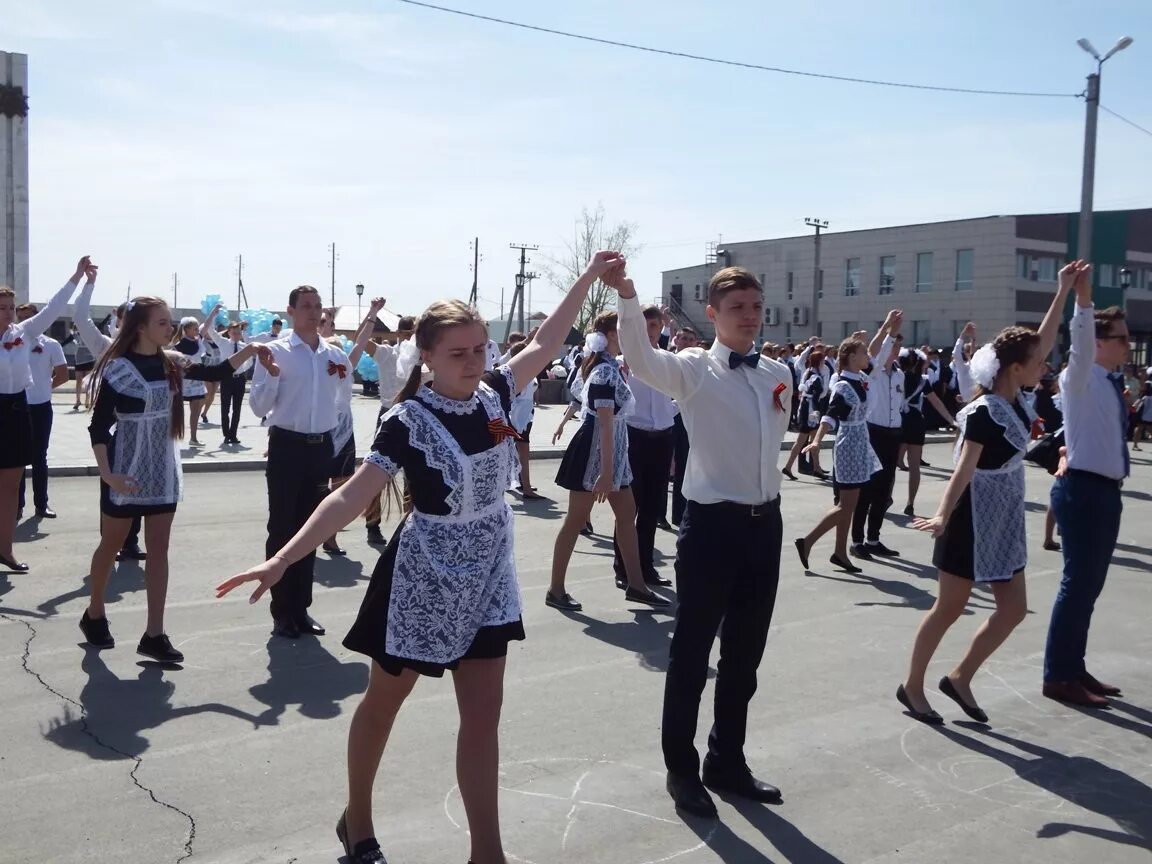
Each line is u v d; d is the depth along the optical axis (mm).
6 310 7582
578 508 7062
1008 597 5125
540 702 5336
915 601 7742
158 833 3832
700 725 5074
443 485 3174
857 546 9398
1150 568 9297
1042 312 46250
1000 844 3928
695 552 4074
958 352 11898
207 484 12461
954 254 47156
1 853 3660
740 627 4180
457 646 3207
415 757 4570
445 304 3256
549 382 29953
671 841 3879
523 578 8219
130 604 6973
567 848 3801
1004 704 5523
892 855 3818
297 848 3736
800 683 5777
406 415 3209
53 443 14867
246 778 4328
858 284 51312
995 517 5004
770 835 3951
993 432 4898
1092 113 21578
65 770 4371
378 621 3275
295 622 6363
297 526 6395
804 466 16484
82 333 7742
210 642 6203
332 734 4816
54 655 5867
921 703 5258
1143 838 4008
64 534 9141
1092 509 5477
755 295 4062
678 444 10367
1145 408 22062
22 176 26078
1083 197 21844
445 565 3193
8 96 25562
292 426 6289
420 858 3688
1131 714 5414
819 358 15180
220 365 6008
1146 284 48375
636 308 3867
